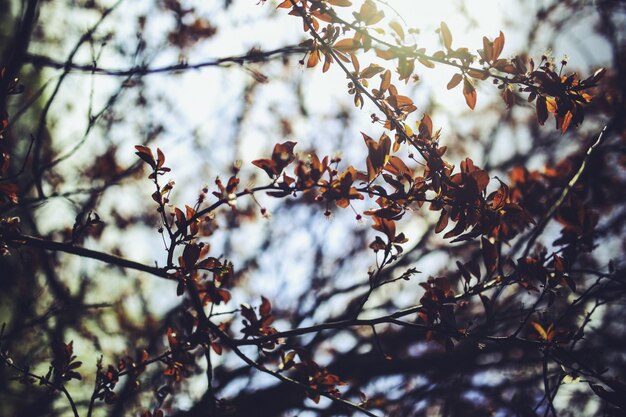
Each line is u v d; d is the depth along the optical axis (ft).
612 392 4.72
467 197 4.61
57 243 4.71
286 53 5.44
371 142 4.57
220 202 4.58
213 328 4.88
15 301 6.35
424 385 6.89
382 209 4.62
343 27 4.64
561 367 4.81
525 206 5.33
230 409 5.05
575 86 4.62
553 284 4.78
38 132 5.34
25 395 6.26
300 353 4.96
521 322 4.91
